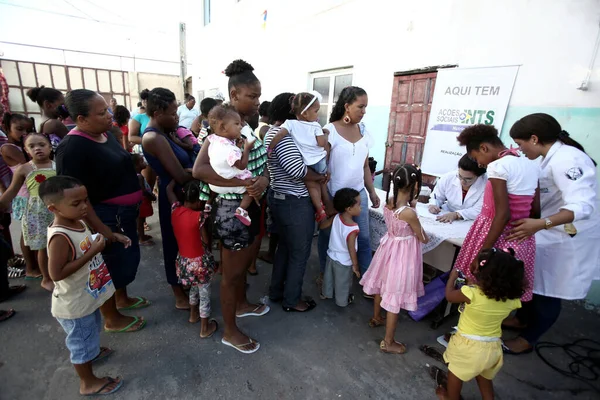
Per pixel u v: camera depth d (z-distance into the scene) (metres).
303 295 2.83
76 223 1.60
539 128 1.86
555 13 2.72
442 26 3.57
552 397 1.86
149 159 2.16
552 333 2.43
